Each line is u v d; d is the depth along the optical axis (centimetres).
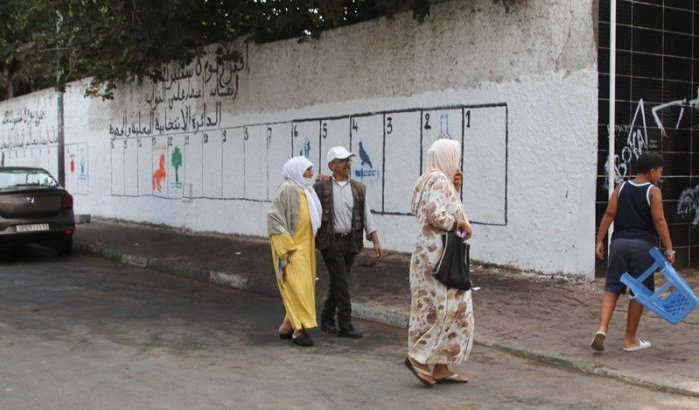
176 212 1780
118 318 847
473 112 1056
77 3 1510
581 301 832
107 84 1952
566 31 932
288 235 706
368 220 754
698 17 1002
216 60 1553
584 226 919
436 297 552
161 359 656
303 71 1381
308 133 1377
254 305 939
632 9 941
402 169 1184
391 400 537
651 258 624
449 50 1091
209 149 1655
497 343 686
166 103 1803
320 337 754
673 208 995
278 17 1356
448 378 579
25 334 754
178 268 1197
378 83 1220
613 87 913
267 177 1489
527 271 988
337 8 1163
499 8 1012
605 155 917
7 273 1209
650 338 682
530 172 979
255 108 1510
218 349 698
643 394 548
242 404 524
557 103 945
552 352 648
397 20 1178
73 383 574
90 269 1266
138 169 1934
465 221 560
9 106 2777
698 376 570
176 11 1413
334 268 739
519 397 543
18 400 529
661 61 969
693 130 1005
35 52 1730
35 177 1430
